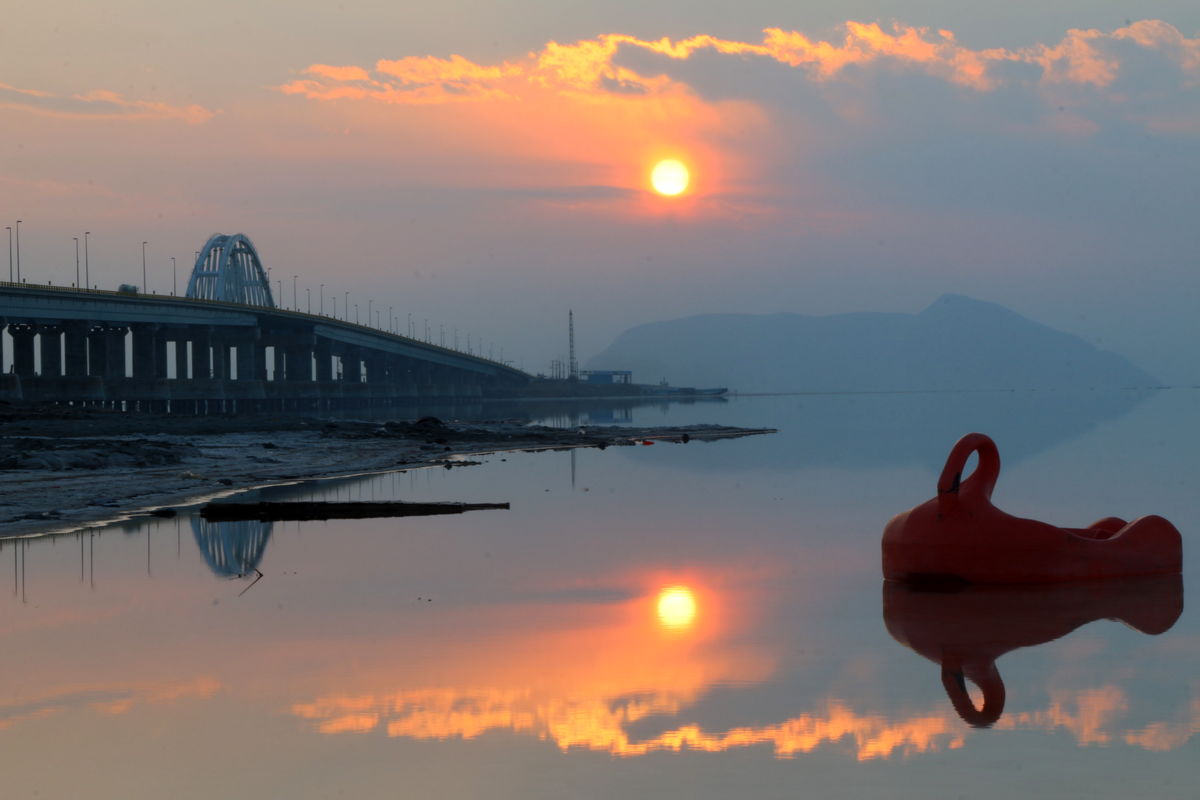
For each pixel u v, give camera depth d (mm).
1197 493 33375
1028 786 7977
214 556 20891
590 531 24938
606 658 12258
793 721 9703
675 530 24984
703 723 9648
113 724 9805
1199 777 8125
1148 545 17031
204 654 12586
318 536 24031
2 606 15852
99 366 153875
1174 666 11531
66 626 14312
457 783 8156
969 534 16516
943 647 12555
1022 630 13383
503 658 12312
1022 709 9984
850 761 8562
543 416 164250
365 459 53031
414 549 21938
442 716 9938
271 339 188375
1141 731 9273
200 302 152625
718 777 8227
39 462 40094
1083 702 10188
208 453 53562
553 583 17641
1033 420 114000
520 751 8906
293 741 9234
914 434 84375
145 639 13445
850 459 53250
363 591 16969
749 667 11734
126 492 33312
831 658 12102
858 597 15938
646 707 10203
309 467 46562
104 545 22422
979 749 8828
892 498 32938
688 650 12625
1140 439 69438
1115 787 7938
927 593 16141
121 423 82500
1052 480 38531
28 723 9891
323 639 13391
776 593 16438
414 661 12188
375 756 8820
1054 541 16469
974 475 16984
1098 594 15656
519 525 26172
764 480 40656
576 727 9555
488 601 16047
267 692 10859
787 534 24141
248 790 8086
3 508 28703
